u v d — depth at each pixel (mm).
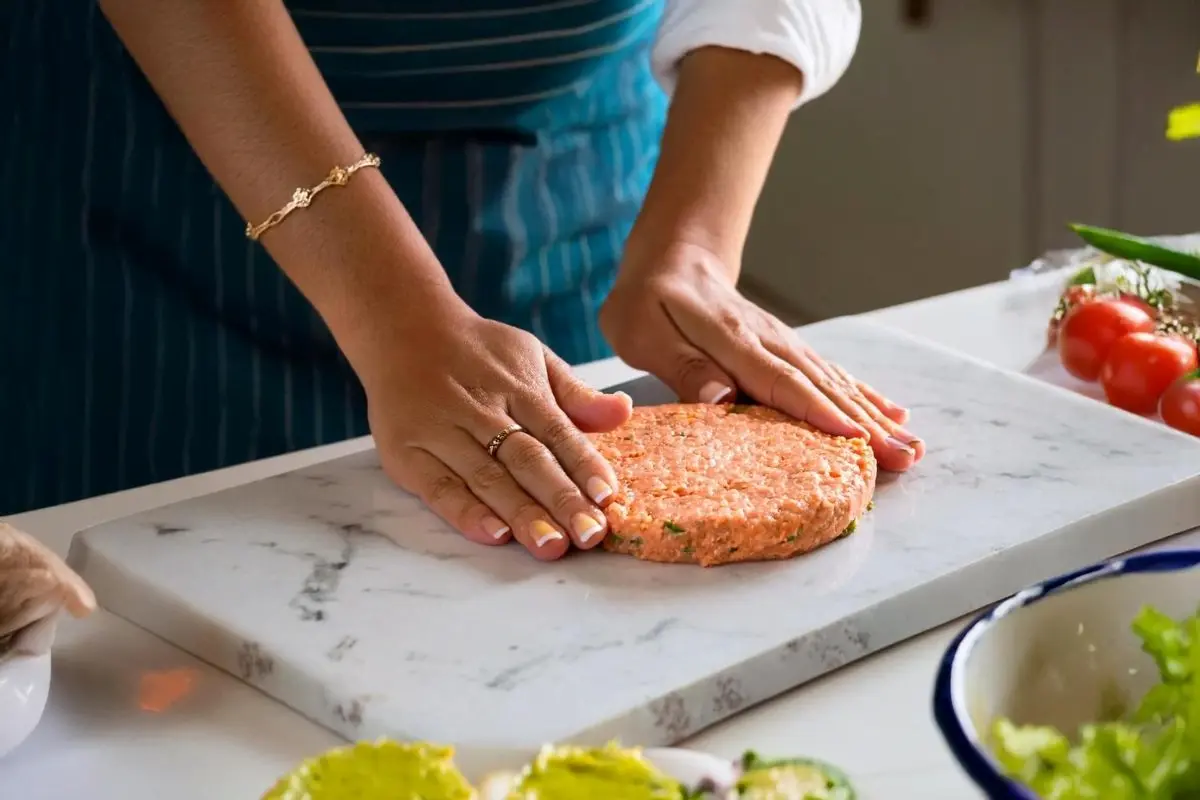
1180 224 2285
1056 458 1015
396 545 928
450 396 994
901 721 756
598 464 933
